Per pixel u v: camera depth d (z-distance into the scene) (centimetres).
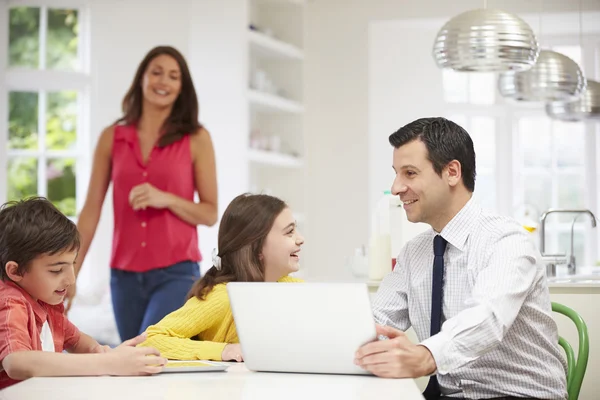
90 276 668
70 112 680
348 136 757
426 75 757
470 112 791
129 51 684
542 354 250
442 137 248
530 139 800
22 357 206
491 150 799
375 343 205
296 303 209
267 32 698
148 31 683
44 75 669
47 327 243
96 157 440
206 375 211
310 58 762
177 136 434
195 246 437
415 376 207
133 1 685
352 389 186
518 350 249
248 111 664
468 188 254
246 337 215
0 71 661
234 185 648
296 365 213
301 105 741
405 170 251
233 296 215
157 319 420
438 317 254
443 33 402
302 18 746
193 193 443
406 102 757
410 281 268
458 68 418
